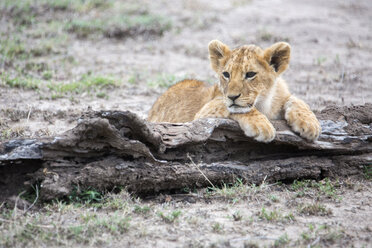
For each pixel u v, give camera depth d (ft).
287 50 36.40
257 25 96.43
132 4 102.73
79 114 48.52
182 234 26.09
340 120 36.40
